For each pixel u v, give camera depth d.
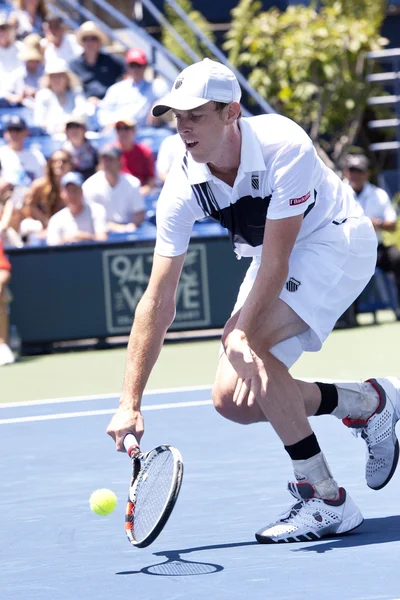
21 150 15.42
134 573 4.48
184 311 14.23
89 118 17.14
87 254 14.00
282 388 4.93
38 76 17.69
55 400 10.30
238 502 5.79
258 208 4.97
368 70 21.05
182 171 5.08
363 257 5.33
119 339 14.47
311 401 5.24
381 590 4.00
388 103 21.25
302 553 4.66
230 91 4.66
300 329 5.06
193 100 4.58
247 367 4.64
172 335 14.54
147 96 17.19
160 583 4.29
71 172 14.55
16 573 4.61
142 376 4.99
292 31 20.20
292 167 4.78
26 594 4.25
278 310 5.03
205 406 9.41
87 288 14.01
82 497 6.17
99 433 8.40
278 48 20.23
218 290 14.31
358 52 20.25
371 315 17.28
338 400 5.31
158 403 9.72
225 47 20.78
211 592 4.11
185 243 5.17
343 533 4.97
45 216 14.61
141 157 15.62
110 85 17.98
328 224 5.21
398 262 15.17
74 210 14.17
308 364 11.79
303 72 20.06
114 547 4.99
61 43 17.88
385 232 15.29
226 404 5.12
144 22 21.56
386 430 5.48
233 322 5.21
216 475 6.54
